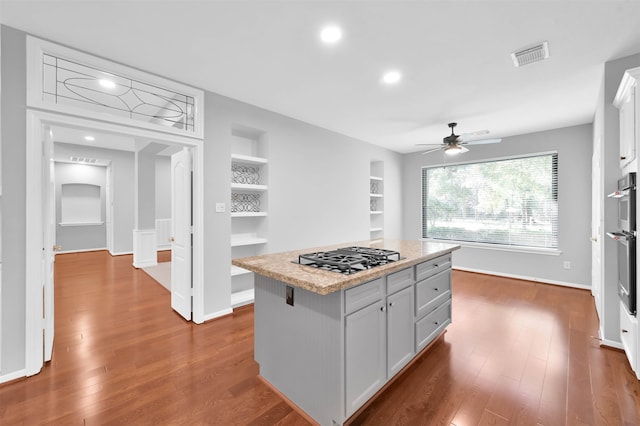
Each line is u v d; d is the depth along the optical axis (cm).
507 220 502
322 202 445
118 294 408
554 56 238
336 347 154
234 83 291
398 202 630
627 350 221
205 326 299
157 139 273
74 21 195
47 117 212
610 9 180
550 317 321
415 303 219
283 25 199
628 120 216
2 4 177
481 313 335
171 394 190
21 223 204
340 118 400
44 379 205
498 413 172
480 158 527
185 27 202
